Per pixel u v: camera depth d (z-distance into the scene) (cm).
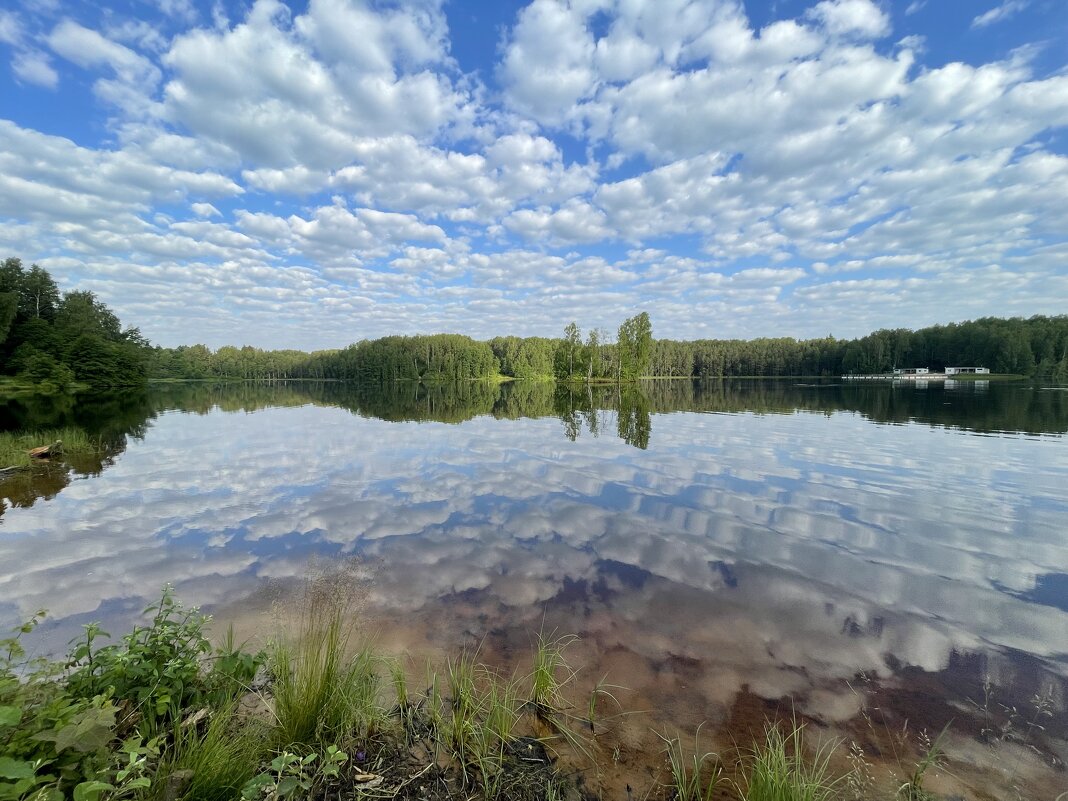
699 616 479
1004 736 319
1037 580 553
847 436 1644
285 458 1335
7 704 235
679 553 644
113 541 681
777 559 619
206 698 320
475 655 411
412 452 1426
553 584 550
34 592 520
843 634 446
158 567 590
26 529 733
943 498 891
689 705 352
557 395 4659
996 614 478
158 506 861
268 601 497
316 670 323
